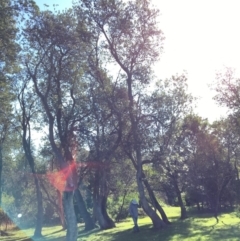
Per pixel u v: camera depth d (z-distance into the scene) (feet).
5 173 195.00
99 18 88.94
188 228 97.30
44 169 160.35
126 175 130.21
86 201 163.43
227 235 81.46
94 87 87.61
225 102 102.06
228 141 119.24
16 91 127.65
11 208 204.03
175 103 98.84
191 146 128.47
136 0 90.79
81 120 82.53
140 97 95.30
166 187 138.41
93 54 89.81
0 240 136.46
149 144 94.12
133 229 103.35
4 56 83.97
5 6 76.28
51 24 77.92
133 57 94.43
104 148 85.35
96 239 99.66
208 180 130.93
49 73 78.48
